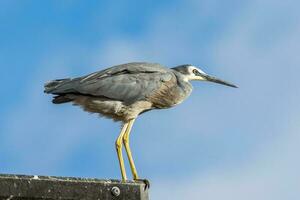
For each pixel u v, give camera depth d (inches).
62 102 601.0
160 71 627.2
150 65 631.2
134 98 603.8
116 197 361.1
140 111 617.0
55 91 587.8
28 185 340.8
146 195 374.6
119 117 611.5
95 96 593.6
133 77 610.9
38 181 343.9
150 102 620.4
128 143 603.8
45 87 597.3
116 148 592.4
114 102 598.5
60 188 348.5
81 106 605.6
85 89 587.8
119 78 605.3
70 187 350.9
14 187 337.7
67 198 348.8
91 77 597.6
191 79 680.4
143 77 613.9
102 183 359.9
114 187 361.7
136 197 365.7
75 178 358.0
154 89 613.3
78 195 351.6
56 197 346.3
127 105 603.2
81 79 595.2
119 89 598.9
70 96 593.0
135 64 626.2
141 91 606.2
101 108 599.8
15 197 336.5
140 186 368.8
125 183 365.7
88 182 356.5
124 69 614.5
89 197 354.0
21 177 341.4
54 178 349.7
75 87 587.2
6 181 336.8
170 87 625.9
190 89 645.3
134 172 587.5
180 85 637.9
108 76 603.2
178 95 632.4
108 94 593.9
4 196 334.0
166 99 627.2
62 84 592.4
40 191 343.0
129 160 595.5
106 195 358.9
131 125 612.1
